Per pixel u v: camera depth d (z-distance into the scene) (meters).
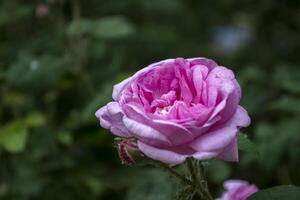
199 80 1.55
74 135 3.23
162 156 1.49
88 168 3.30
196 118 1.50
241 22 5.57
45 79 3.09
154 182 2.51
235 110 1.55
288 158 3.00
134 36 4.61
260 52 5.17
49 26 3.86
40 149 3.23
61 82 3.33
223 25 5.61
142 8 4.69
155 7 4.71
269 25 5.08
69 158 3.26
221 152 1.53
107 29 3.53
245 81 3.47
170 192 2.47
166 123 1.46
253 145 1.74
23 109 3.50
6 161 3.23
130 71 4.25
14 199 3.20
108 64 3.82
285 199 1.69
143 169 3.28
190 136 1.49
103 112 1.65
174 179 1.77
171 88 1.64
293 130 2.91
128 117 1.54
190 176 1.69
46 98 3.48
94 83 3.66
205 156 1.48
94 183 3.27
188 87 1.58
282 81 3.43
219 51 5.50
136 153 1.60
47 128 3.25
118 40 4.46
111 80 3.58
